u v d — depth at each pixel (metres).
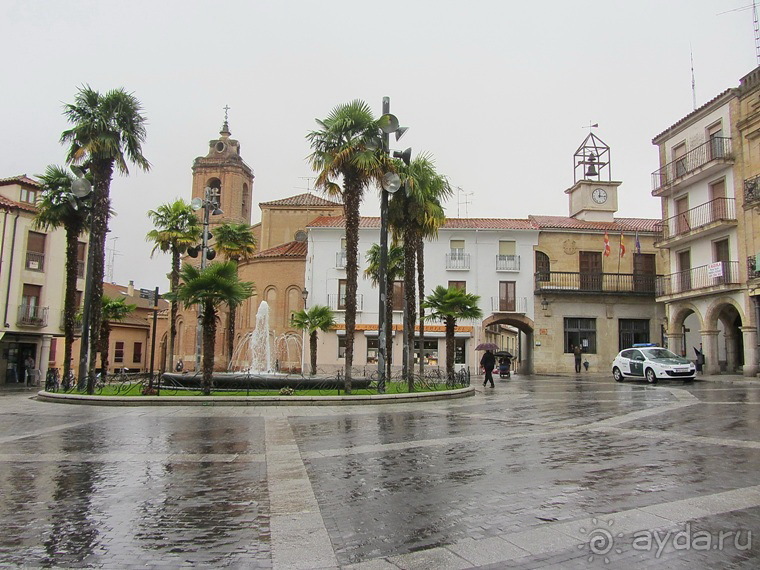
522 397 18.02
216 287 16.70
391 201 22.52
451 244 40.44
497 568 3.78
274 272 42.50
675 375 23.31
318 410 14.12
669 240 32.50
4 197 33.53
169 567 3.86
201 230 32.59
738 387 20.31
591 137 45.47
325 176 18.47
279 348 41.19
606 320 39.47
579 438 9.17
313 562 3.92
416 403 16.11
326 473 6.67
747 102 27.78
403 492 5.76
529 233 40.16
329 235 40.91
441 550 4.11
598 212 43.69
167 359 51.62
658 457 7.41
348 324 17.80
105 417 12.59
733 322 30.69
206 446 8.64
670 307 33.19
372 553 4.07
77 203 21.48
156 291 22.22
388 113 19.73
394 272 29.95
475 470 6.77
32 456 7.85
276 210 49.25
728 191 28.83
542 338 39.28
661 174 33.88
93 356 17.48
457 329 39.25
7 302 32.59
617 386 22.83
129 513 5.12
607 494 5.57
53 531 4.62
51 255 35.28
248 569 3.81
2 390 25.92
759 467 6.70
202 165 55.06
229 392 17.03
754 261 26.69
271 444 8.79
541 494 5.61
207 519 4.92
